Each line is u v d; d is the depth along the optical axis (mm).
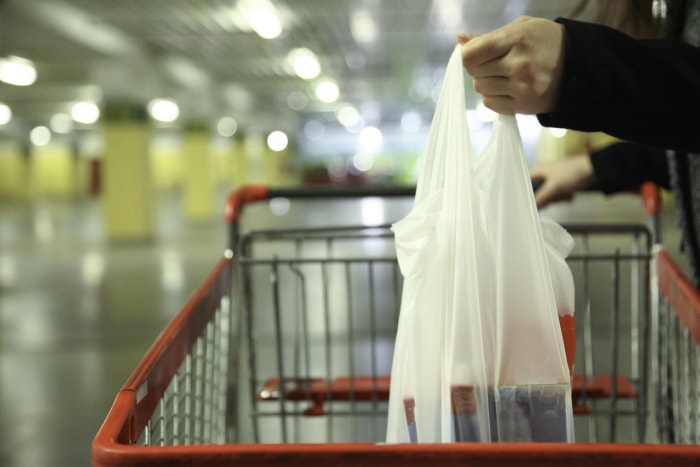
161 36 11398
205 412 1394
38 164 46938
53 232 18125
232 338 1619
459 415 849
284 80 17953
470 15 9750
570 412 853
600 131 820
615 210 20656
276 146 38438
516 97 820
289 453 650
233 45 12328
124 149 15602
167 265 10594
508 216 881
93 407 4062
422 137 40219
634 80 774
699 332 1200
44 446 3518
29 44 10898
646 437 1623
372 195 1830
